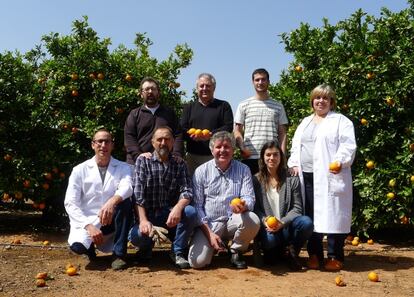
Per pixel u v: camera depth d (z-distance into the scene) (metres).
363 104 7.35
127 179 5.54
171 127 6.38
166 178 5.46
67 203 5.50
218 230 5.52
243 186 5.55
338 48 7.73
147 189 5.46
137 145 6.30
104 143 5.50
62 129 8.20
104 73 8.59
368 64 7.36
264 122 6.50
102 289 4.61
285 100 8.38
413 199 6.99
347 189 5.43
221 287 4.71
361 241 7.72
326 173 5.43
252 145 6.50
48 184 7.86
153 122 6.30
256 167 6.49
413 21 7.55
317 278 5.13
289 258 5.51
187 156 6.69
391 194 6.91
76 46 8.84
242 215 5.31
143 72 8.77
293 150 5.87
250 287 4.72
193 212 5.36
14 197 7.89
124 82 8.61
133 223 5.68
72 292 4.50
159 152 5.42
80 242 5.35
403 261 6.10
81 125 8.17
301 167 5.73
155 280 4.95
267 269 5.48
